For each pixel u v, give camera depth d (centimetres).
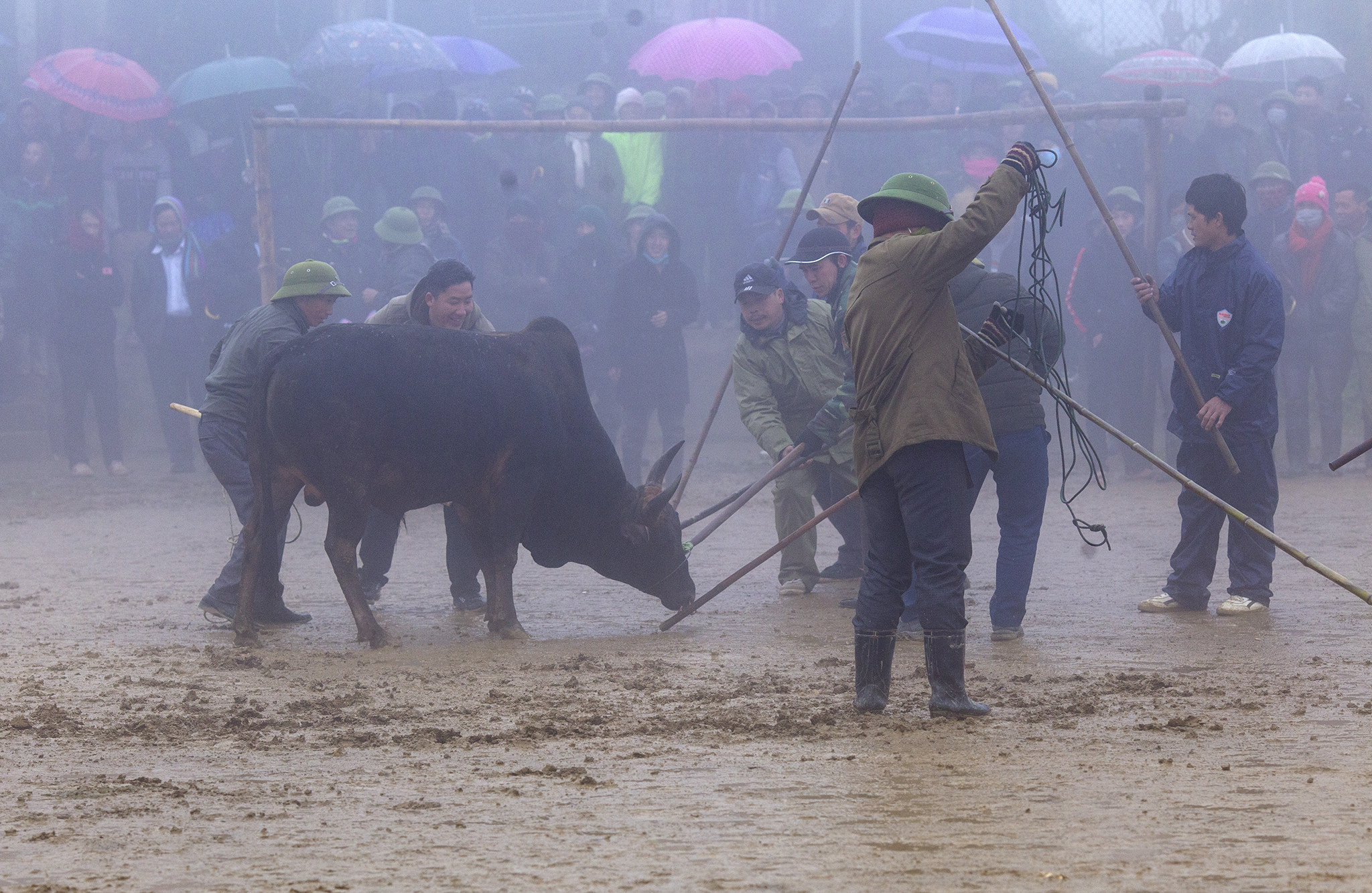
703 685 1415
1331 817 866
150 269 3981
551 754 1102
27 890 769
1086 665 1489
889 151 3834
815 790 963
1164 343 3472
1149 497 3141
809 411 2097
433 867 799
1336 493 3069
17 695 1408
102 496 3609
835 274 1989
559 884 759
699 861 798
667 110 3981
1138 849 802
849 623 1830
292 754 1127
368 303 3219
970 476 1228
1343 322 3431
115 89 4059
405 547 2742
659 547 1886
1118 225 3431
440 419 1722
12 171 4278
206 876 793
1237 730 1143
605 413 3694
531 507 1797
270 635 1820
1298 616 1777
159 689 1438
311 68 4094
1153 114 3053
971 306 1638
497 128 3097
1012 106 3812
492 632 1783
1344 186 3619
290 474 1728
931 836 839
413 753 1123
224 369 1939
